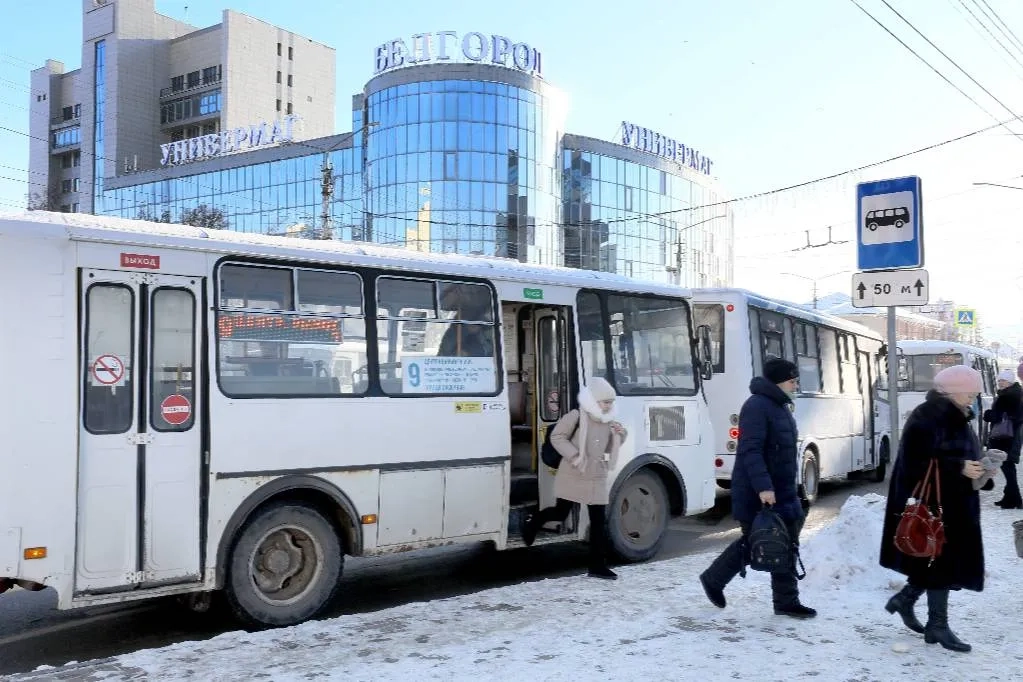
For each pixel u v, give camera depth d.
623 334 9.51
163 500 6.20
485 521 8.05
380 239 60.94
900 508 5.70
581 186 66.25
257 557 6.66
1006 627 6.20
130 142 93.31
